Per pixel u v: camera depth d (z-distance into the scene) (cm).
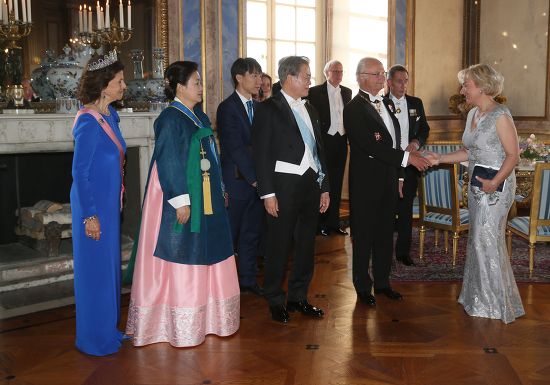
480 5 840
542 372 318
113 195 336
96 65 332
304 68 374
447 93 831
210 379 311
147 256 352
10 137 429
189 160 340
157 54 532
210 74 600
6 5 444
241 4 622
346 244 601
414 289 460
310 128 386
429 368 323
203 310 354
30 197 519
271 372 319
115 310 344
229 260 368
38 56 475
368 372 318
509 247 547
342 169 641
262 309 417
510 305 393
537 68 800
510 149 380
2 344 361
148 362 332
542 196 477
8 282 461
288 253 391
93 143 326
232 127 425
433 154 431
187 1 577
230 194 436
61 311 419
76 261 337
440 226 524
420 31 797
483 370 320
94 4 501
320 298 440
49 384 308
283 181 376
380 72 410
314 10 759
